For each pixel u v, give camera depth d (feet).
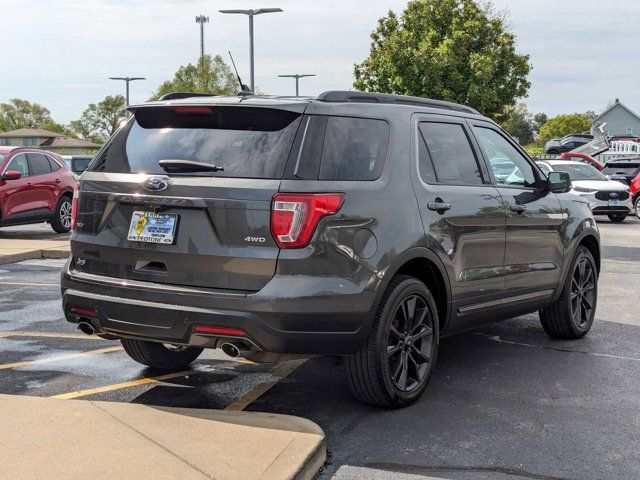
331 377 18.69
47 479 11.62
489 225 18.60
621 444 14.55
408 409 16.38
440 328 17.89
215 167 14.71
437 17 130.41
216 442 13.21
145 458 12.48
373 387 15.71
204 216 14.52
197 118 15.56
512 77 130.82
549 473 13.15
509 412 16.28
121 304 15.02
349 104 15.97
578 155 94.53
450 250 17.24
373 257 15.10
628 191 69.51
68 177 55.52
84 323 15.92
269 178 14.40
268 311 14.01
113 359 20.13
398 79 129.08
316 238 14.32
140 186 15.06
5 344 21.67
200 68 171.73
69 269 16.21
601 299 30.09
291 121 14.93
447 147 18.21
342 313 14.53
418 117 17.57
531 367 19.84
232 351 14.56
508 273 19.51
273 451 12.83
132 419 14.32
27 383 17.84
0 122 447.83
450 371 19.40
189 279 14.62
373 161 15.90
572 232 22.31
